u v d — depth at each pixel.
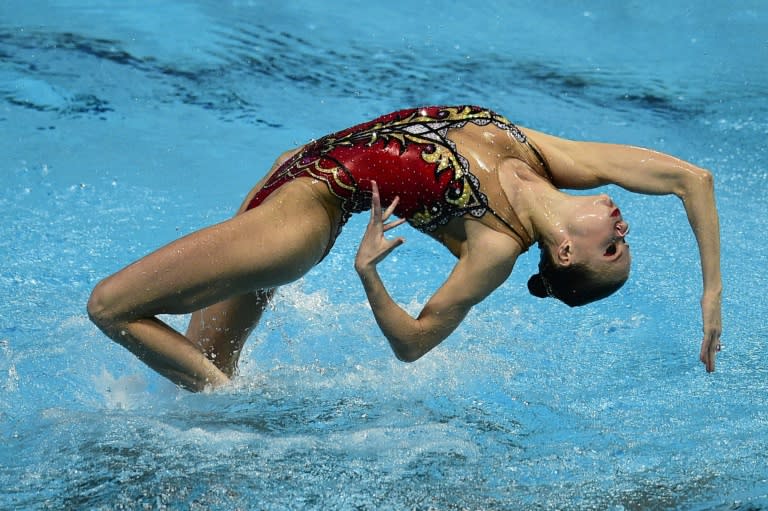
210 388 14.03
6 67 25.31
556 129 24.19
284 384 14.76
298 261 12.88
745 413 14.06
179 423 13.45
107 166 21.69
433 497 11.85
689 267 19.16
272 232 12.70
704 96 26.55
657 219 21.33
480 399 14.56
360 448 12.89
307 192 12.96
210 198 20.69
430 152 12.70
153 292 12.74
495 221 12.48
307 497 11.77
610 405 14.41
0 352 15.38
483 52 29.03
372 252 12.33
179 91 25.31
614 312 17.50
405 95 25.69
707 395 14.65
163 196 20.70
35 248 18.52
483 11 32.12
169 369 13.64
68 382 14.75
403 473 12.34
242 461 12.45
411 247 20.02
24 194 20.34
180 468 12.23
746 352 15.97
